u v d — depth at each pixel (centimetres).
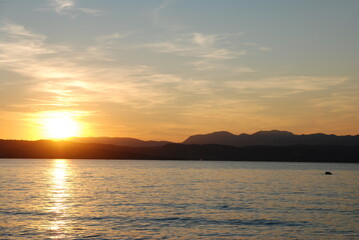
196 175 15275
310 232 3928
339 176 15725
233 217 4716
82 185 9500
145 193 7538
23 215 4688
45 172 16225
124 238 3603
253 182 11256
